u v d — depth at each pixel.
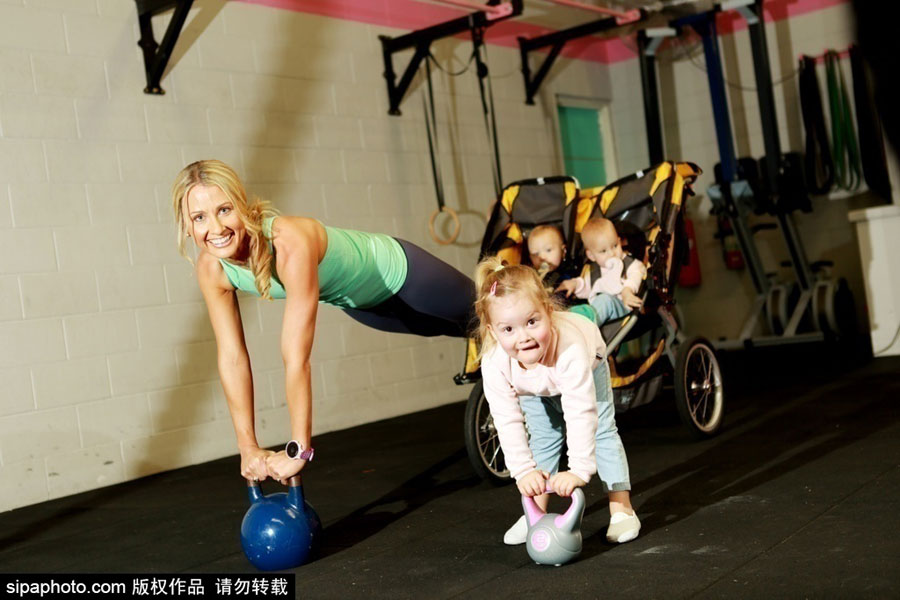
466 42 6.46
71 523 3.49
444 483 3.47
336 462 4.20
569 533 2.20
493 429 3.38
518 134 6.82
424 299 3.07
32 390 4.14
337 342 5.42
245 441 2.54
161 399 4.59
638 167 7.70
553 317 2.23
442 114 6.23
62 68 4.35
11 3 4.21
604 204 4.00
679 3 6.76
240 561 2.60
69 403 4.25
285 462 2.41
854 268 6.74
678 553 2.22
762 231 7.10
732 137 6.61
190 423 4.69
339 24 5.62
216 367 4.83
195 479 4.20
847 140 6.50
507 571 2.24
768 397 4.59
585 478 2.15
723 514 2.55
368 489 3.50
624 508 2.41
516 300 2.04
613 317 3.59
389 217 5.79
